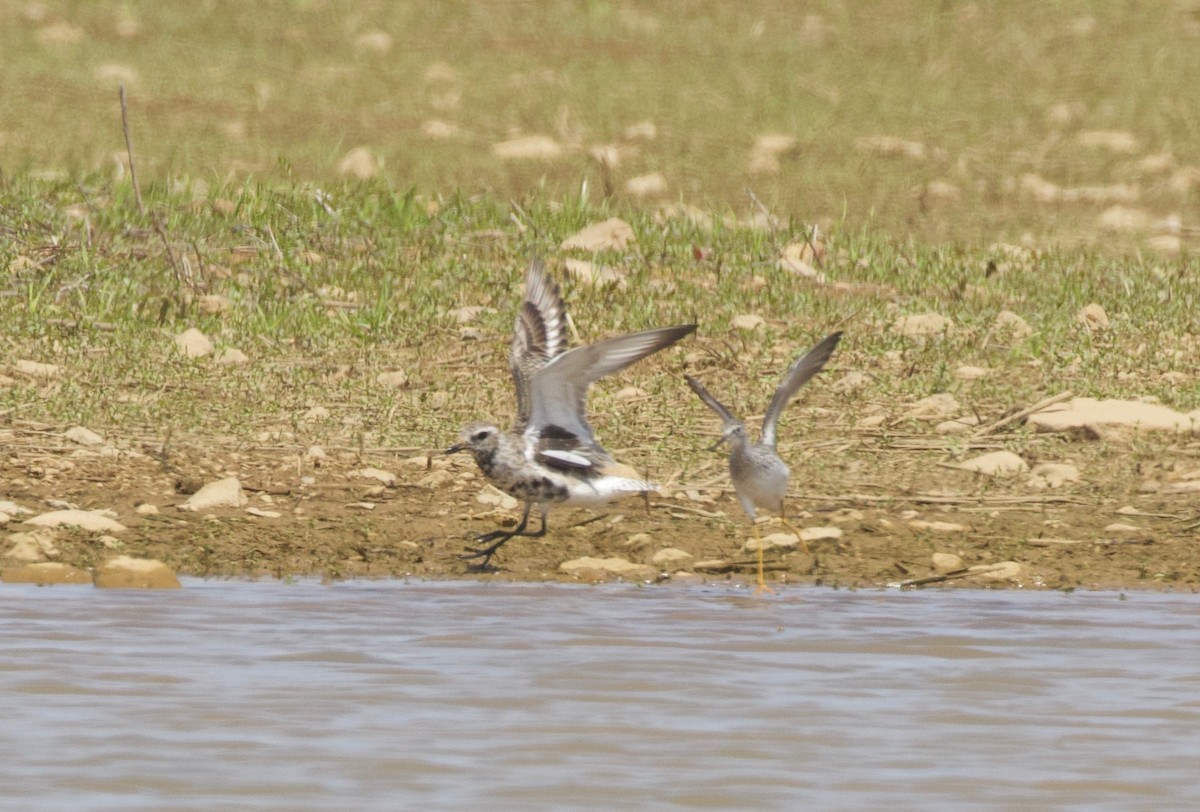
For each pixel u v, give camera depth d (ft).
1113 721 31.04
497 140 94.89
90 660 33.96
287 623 37.04
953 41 116.26
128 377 55.01
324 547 43.34
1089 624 37.96
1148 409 52.90
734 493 48.01
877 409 54.49
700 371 57.52
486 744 29.45
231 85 103.19
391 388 55.36
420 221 72.90
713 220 75.10
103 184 74.13
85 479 46.93
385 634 36.29
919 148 94.48
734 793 27.30
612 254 69.51
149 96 99.30
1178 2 123.75
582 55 113.80
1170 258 75.41
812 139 95.91
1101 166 92.63
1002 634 37.01
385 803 26.68
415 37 117.19
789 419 53.52
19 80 100.32
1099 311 63.36
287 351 58.44
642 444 51.31
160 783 27.40
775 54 114.32
